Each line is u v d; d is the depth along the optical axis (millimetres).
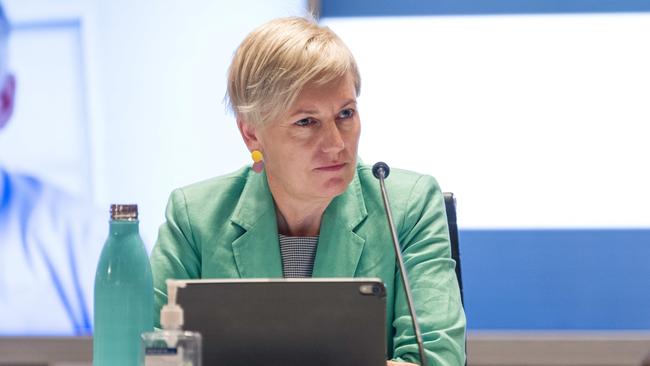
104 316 3982
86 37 9000
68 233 8961
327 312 3879
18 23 9070
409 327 4789
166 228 5344
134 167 8914
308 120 4730
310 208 5090
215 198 5359
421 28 8828
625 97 8727
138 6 8945
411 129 8781
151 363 3496
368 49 8844
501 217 8789
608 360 8758
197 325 3887
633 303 8781
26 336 8977
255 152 5000
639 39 8742
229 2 8867
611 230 8758
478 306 8859
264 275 5109
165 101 8898
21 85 9055
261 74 4680
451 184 8766
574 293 8812
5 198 9031
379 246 5141
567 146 8758
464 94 8781
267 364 3867
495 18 8797
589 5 8766
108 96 8945
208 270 5172
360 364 3855
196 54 8891
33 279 8984
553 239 8789
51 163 9000
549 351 8781
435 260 5016
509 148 8742
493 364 8812
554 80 8758
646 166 8703
